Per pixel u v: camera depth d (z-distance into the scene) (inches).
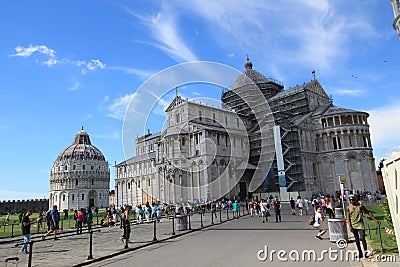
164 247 592.1
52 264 474.0
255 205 1397.6
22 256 561.3
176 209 1310.3
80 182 5423.2
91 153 5767.7
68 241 757.9
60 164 5502.0
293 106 3068.4
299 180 2500.0
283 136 2586.1
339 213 936.9
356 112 2719.0
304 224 874.8
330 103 3110.2
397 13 1038.4
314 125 2854.3
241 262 419.2
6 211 4571.9
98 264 472.4
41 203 5216.5
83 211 1125.1
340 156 2679.6
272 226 856.9
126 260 486.0
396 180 254.1
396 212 265.0
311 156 2704.2
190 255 490.9
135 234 837.8
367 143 2721.5
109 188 5871.1
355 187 2586.1
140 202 2925.7
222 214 1385.3
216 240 642.8
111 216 1266.0
